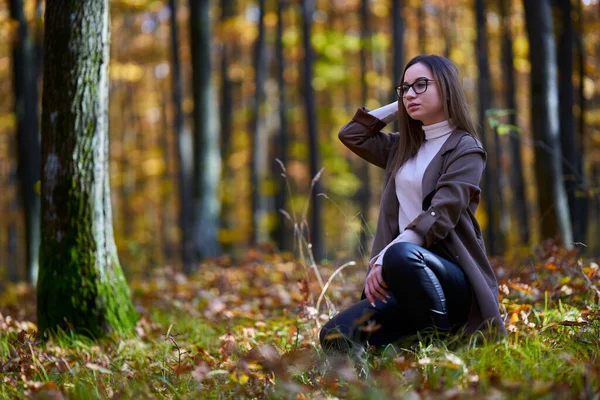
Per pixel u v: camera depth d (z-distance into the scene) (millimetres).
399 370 3014
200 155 13664
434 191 3418
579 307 4246
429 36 22516
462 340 3311
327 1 23000
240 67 23406
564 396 2520
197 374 3045
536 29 9156
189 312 6352
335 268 6781
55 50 4910
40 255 5059
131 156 27125
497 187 18297
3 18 12695
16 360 3748
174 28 17000
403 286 3197
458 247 3348
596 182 9781
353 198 26922
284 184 20234
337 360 3145
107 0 5051
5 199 23156
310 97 18266
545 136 9070
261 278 8164
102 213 5078
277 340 4301
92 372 3701
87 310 4938
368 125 3863
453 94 3477
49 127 4961
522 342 3318
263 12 19328
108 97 5117
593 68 12461
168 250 26422
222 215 18516
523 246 7609
